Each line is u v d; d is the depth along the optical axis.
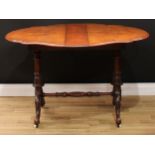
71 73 3.40
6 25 3.23
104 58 3.35
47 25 3.25
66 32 2.74
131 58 3.35
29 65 3.37
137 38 2.46
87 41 2.40
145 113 3.01
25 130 2.72
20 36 2.58
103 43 2.34
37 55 2.66
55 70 3.39
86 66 3.38
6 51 3.31
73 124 2.81
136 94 3.45
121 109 3.10
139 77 3.41
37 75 2.73
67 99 3.36
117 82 2.74
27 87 3.44
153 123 2.81
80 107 3.16
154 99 3.34
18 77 3.41
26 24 3.24
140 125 2.78
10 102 3.28
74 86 3.43
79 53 3.33
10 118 2.93
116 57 2.68
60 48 2.45
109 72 3.39
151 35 3.28
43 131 2.70
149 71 3.39
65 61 3.36
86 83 3.44
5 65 3.36
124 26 3.07
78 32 2.74
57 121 2.87
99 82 3.44
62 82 3.44
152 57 3.35
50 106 3.18
